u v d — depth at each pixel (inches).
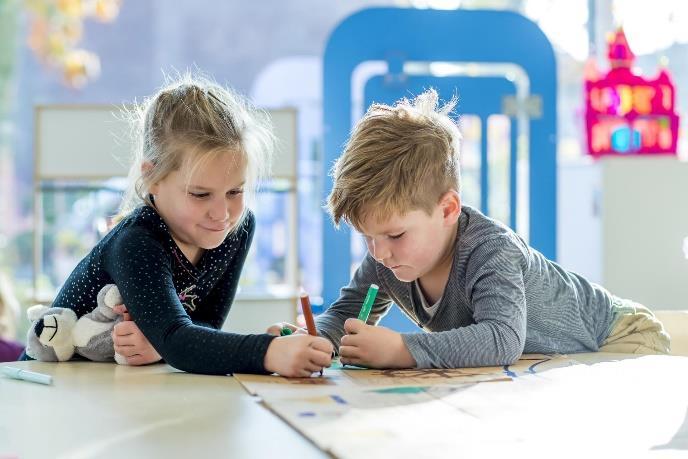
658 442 30.5
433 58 109.3
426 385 41.1
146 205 56.7
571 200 131.9
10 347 99.8
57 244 190.1
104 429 33.1
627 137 121.0
